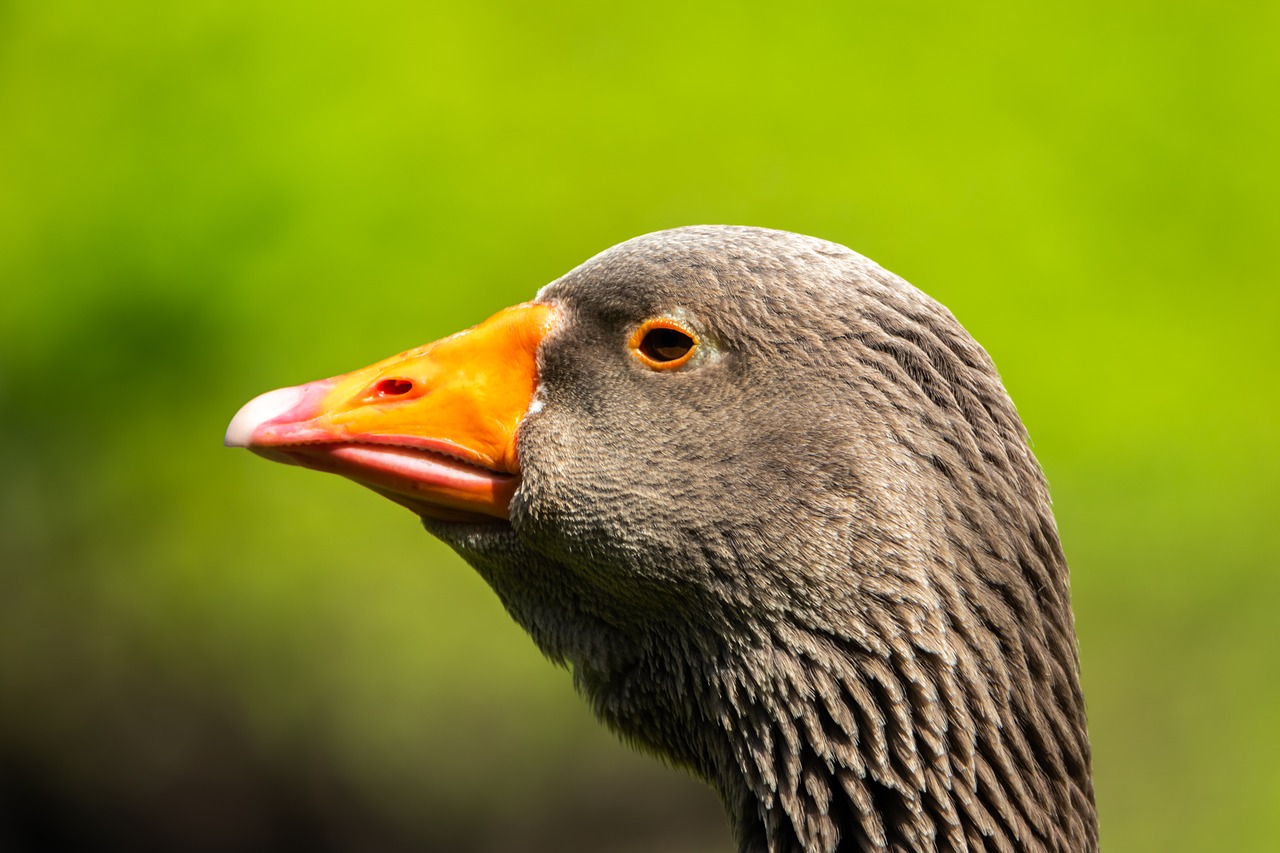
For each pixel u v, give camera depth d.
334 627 20.84
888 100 18.02
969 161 18.00
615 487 5.54
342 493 19.73
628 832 19.86
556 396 5.72
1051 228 18.08
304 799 20.50
